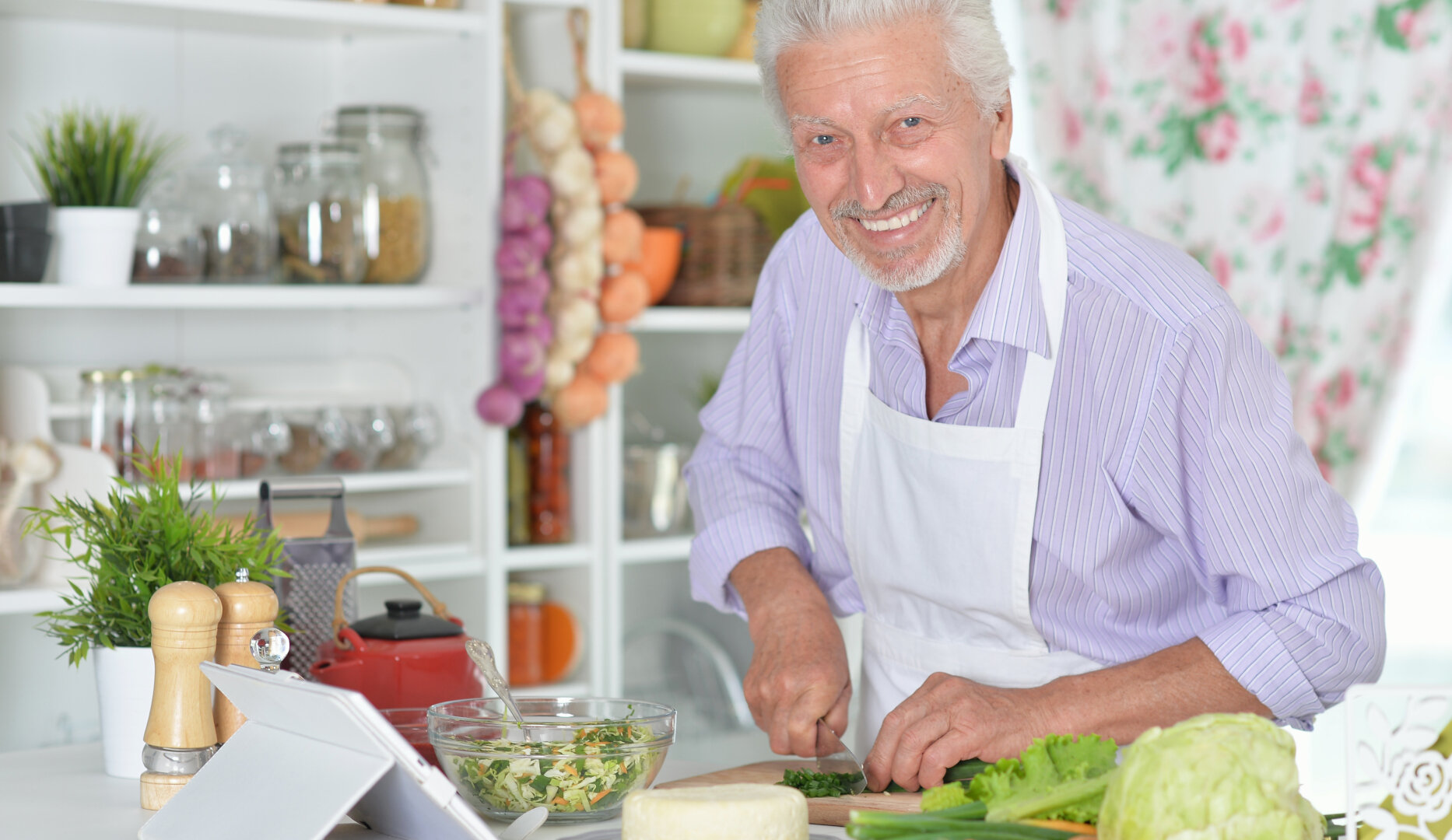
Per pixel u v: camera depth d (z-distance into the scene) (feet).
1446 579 9.43
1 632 7.02
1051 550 4.33
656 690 9.11
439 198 7.52
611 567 7.83
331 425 7.07
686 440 9.30
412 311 7.72
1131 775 2.63
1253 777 2.55
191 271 6.61
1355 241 7.74
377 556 7.13
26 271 6.15
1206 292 4.04
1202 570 4.27
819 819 3.54
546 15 7.72
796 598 4.58
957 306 4.28
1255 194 7.97
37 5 6.67
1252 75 7.93
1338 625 3.96
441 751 3.53
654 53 8.07
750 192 8.29
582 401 7.54
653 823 2.82
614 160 7.38
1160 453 4.07
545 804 3.41
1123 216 8.42
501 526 7.43
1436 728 2.75
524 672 7.77
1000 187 4.22
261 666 3.53
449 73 7.40
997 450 4.27
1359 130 7.71
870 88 3.70
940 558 4.48
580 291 7.37
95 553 4.17
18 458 6.08
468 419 7.44
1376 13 7.62
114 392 6.36
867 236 3.94
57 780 4.02
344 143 6.94
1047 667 4.51
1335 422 7.84
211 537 4.06
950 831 2.76
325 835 2.94
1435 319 7.70
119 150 6.57
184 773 3.68
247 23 7.13
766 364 5.12
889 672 4.83
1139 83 8.30
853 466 4.70
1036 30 8.63
